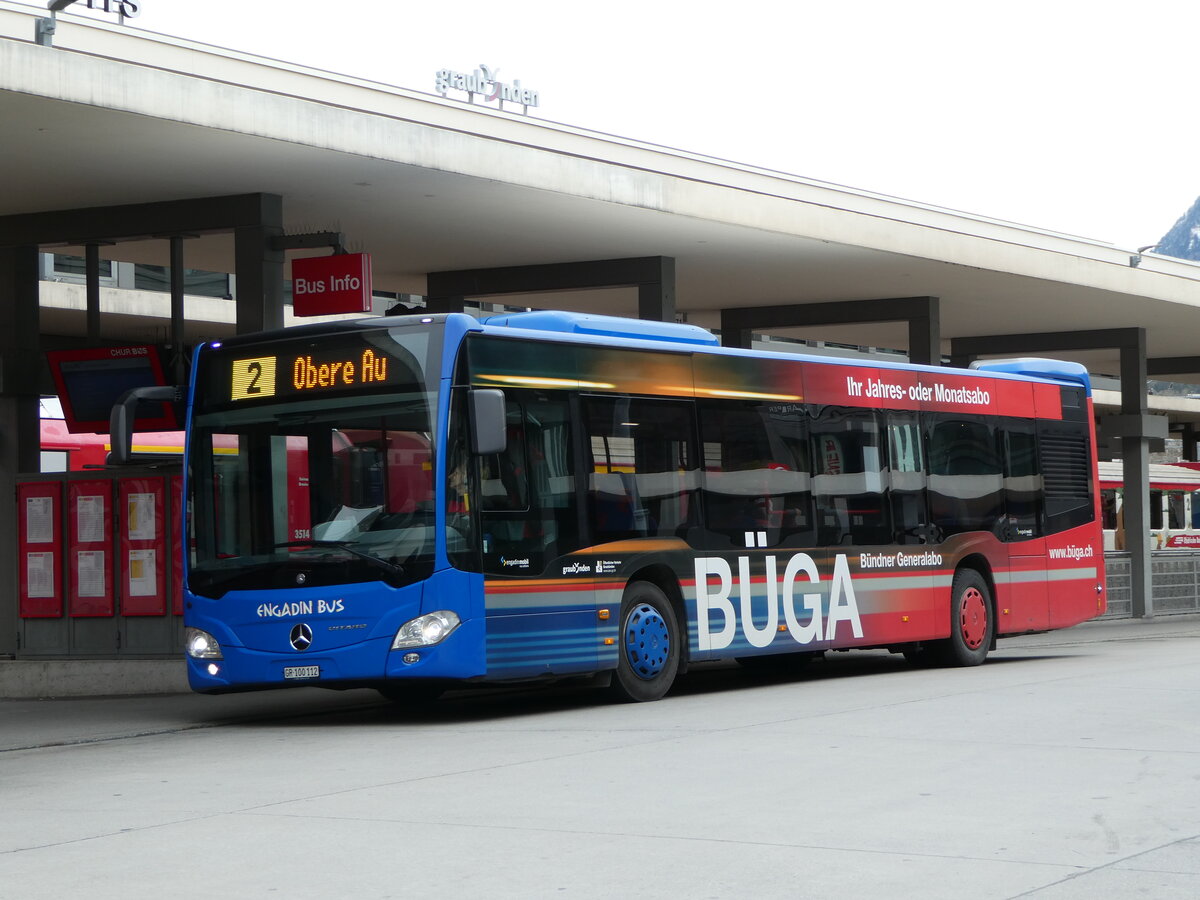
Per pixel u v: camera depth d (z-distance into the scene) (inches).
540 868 274.4
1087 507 808.3
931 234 936.9
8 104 560.1
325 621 520.7
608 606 561.9
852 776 370.3
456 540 513.7
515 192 729.0
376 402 525.7
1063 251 1042.1
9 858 299.6
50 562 718.5
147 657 702.5
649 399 587.8
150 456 699.4
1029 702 528.4
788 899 247.9
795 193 899.4
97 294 764.6
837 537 660.7
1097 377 2071.9
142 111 573.3
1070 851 281.4
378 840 305.3
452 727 519.5
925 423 714.8
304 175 684.7
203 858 292.8
